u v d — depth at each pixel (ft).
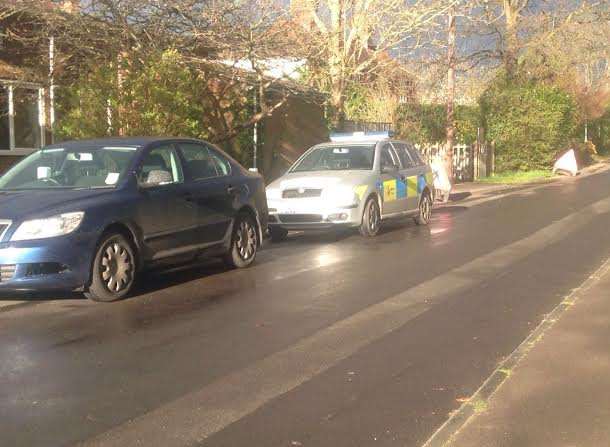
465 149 101.96
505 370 20.01
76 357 21.71
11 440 15.94
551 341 22.50
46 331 24.53
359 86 79.05
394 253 39.70
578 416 16.84
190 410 17.62
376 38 73.31
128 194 29.35
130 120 49.42
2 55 53.26
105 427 16.63
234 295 29.68
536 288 30.25
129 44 55.16
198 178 33.17
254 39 56.39
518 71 115.96
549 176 106.73
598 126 168.04
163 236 30.55
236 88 64.03
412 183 51.06
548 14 114.52
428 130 92.99
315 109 79.41
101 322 25.63
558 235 45.01
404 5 68.85
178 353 22.04
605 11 112.16
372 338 23.44
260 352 22.09
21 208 27.22
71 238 26.91
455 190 85.81
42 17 51.83
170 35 56.39
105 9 53.52
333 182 45.11
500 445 15.46
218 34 56.03
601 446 15.29
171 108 50.85
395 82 87.56
